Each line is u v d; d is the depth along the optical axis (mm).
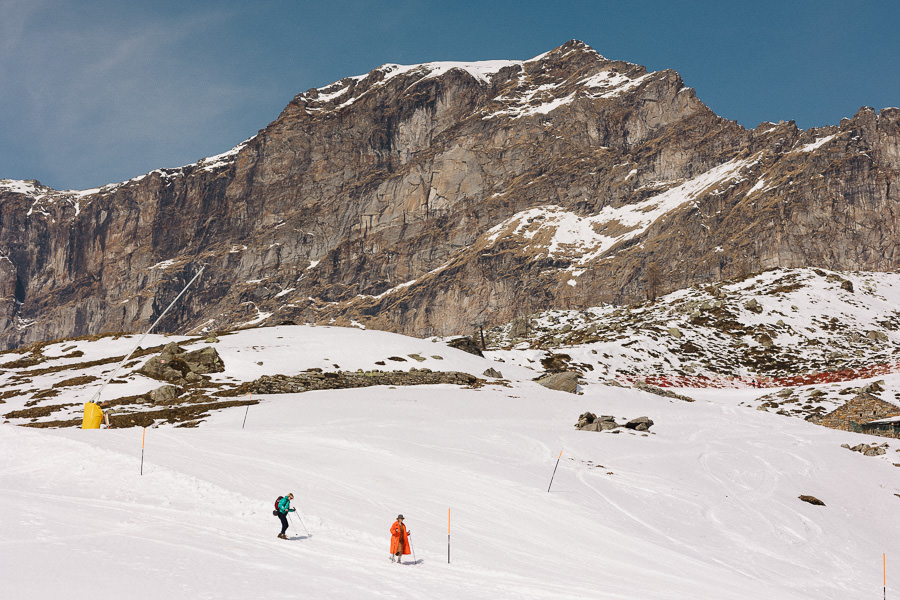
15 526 21141
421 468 37969
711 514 36344
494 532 28734
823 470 45906
